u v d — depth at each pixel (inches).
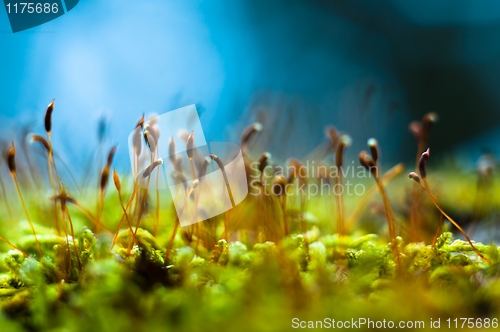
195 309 3.4
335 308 3.5
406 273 3.8
